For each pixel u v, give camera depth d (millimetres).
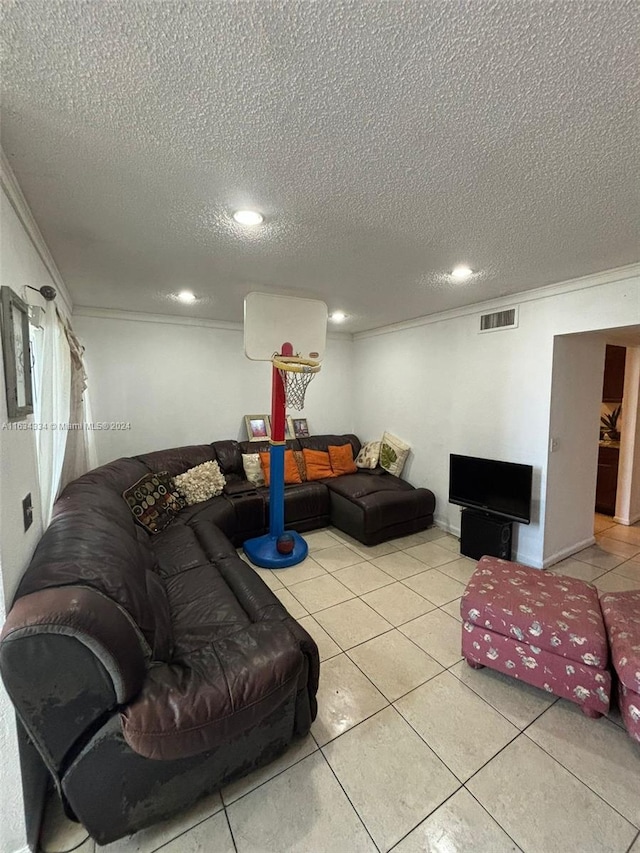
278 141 1204
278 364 2947
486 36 835
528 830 1235
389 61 899
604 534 3777
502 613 1817
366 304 3449
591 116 1080
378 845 1196
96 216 1709
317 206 1636
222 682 1208
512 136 1175
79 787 1075
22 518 1261
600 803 1317
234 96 1007
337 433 5191
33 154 1251
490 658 1862
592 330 2637
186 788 1221
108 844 1189
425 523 3871
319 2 757
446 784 1381
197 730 1118
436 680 1876
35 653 981
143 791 1153
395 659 2018
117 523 1841
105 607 1113
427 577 2910
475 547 3219
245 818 1274
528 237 1959
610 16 786
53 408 1853
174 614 1769
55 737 1045
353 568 3062
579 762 1465
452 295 3131
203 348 4219
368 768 1439
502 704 1732
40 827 1228
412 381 4207
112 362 3762
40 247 1849
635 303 2400
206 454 3904
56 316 1954
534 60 896
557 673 1691
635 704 1460
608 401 4438
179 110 1056
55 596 1056
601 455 4320
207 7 766
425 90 988
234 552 2430
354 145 1223
